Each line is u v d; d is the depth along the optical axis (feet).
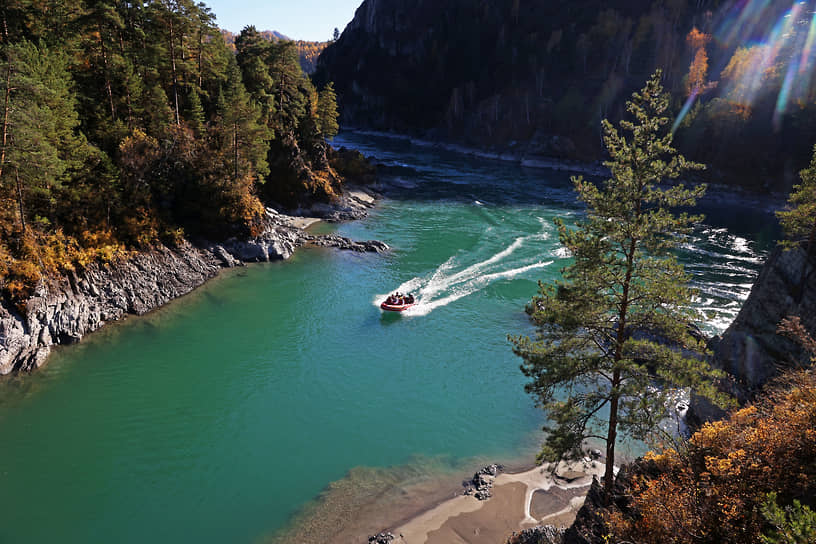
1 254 103.19
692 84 421.18
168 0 165.48
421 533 67.62
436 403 100.78
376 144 572.10
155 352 114.52
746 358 88.84
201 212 168.14
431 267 177.37
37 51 120.57
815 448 35.81
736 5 502.79
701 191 51.44
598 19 537.24
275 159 232.12
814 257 84.53
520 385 108.06
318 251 189.78
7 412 91.15
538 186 344.90
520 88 541.34
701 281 167.94
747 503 34.78
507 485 77.61
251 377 107.14
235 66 197.67
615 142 56.34
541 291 59.88
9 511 70.13
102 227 131.34
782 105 325.21
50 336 110.01
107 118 148.15
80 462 80.28
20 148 101.50
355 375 109.91
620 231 54.95
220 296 145.59
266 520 70.54
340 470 81.25
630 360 52.70
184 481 77.36
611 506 48.19
